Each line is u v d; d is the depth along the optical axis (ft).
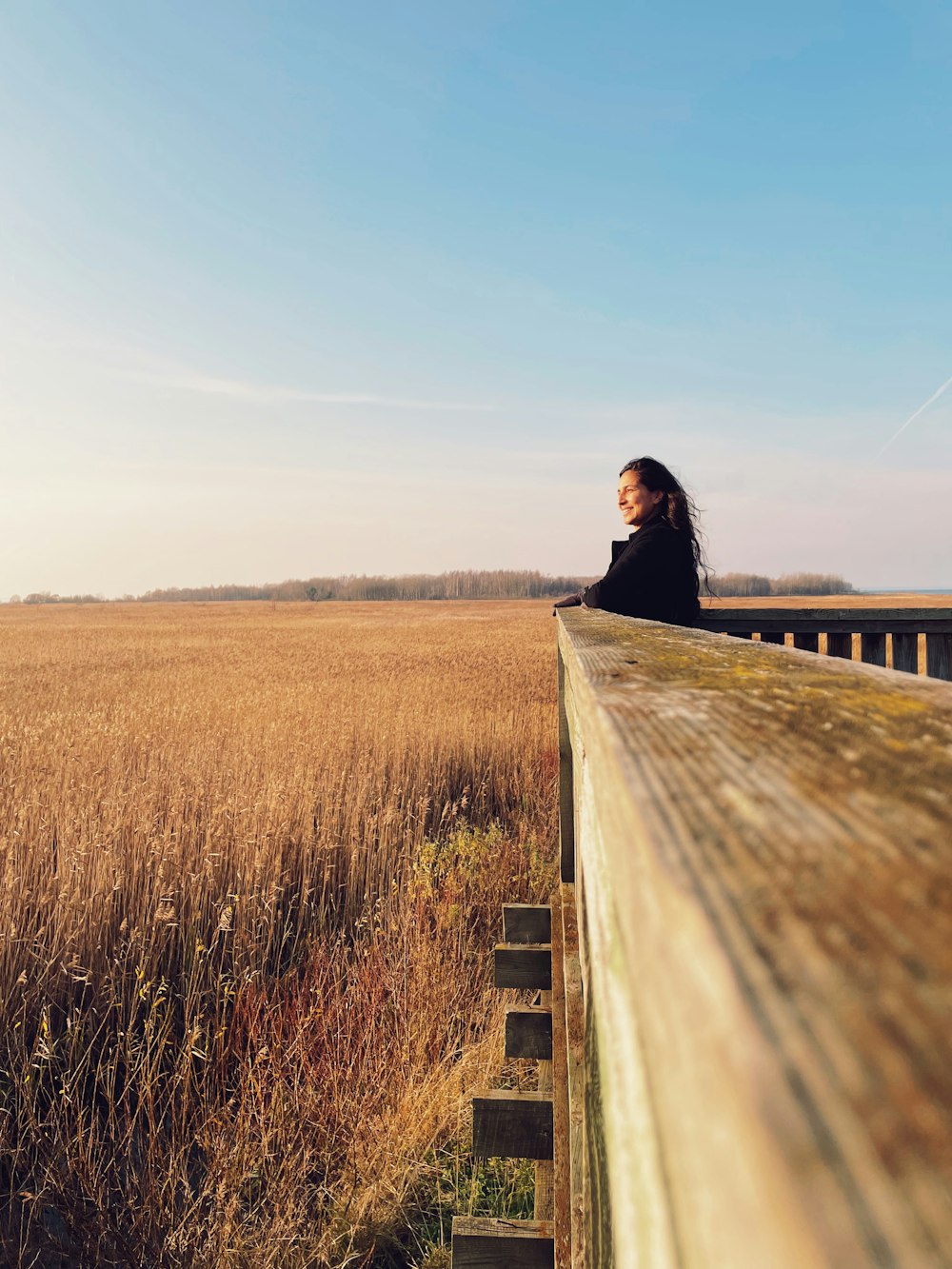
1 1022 10.10
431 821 20.68
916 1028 0.37
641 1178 0.71
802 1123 0.31
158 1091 9.35
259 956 12.68
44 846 14.28
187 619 169.27
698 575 12.41
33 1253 7.73
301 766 20.68
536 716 31.96
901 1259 0.22
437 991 10.93
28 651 79.20
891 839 0.70
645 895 0.74
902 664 11.50
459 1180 8.13
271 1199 7.77
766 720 1.27
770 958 0.47
